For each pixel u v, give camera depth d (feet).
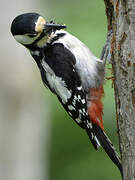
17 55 45.01
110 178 50.34
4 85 44.70
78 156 51.21
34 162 47.21
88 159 50.88
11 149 45.44
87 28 49.24
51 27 32.83
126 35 27.53
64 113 49.88
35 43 33.47
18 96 44.96
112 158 31.40
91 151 51.13
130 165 27.89
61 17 51.11
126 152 28.02
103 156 50.88
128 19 27.43
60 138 50.90
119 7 27.84
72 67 33.37
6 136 45.19
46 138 48.44
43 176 48.60
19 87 44.93
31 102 45.75
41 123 47.29
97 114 32.99
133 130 27.61
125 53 27.61
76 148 51.29
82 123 33.94
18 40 33.68
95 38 48.14
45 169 49.01
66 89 33.78
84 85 33.37
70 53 33.37
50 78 34.09
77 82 33.47
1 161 45.42
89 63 33.24
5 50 44.93
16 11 45.73
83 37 48.42
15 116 45.11
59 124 50.31
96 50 47.29
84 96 33.42
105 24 49.57
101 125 32.78
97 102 33.12
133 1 27.22
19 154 45.83
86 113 33.40
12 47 44.93
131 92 27.53
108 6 30.27
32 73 45.42
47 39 33.40
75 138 51.11
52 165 51.03
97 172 50.62
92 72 33.19
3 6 45.19
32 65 45.44
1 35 45.01
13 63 44.88
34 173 47.32
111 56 29.22
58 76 33.63
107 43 31.17
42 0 50.47
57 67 33.50
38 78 45.98
